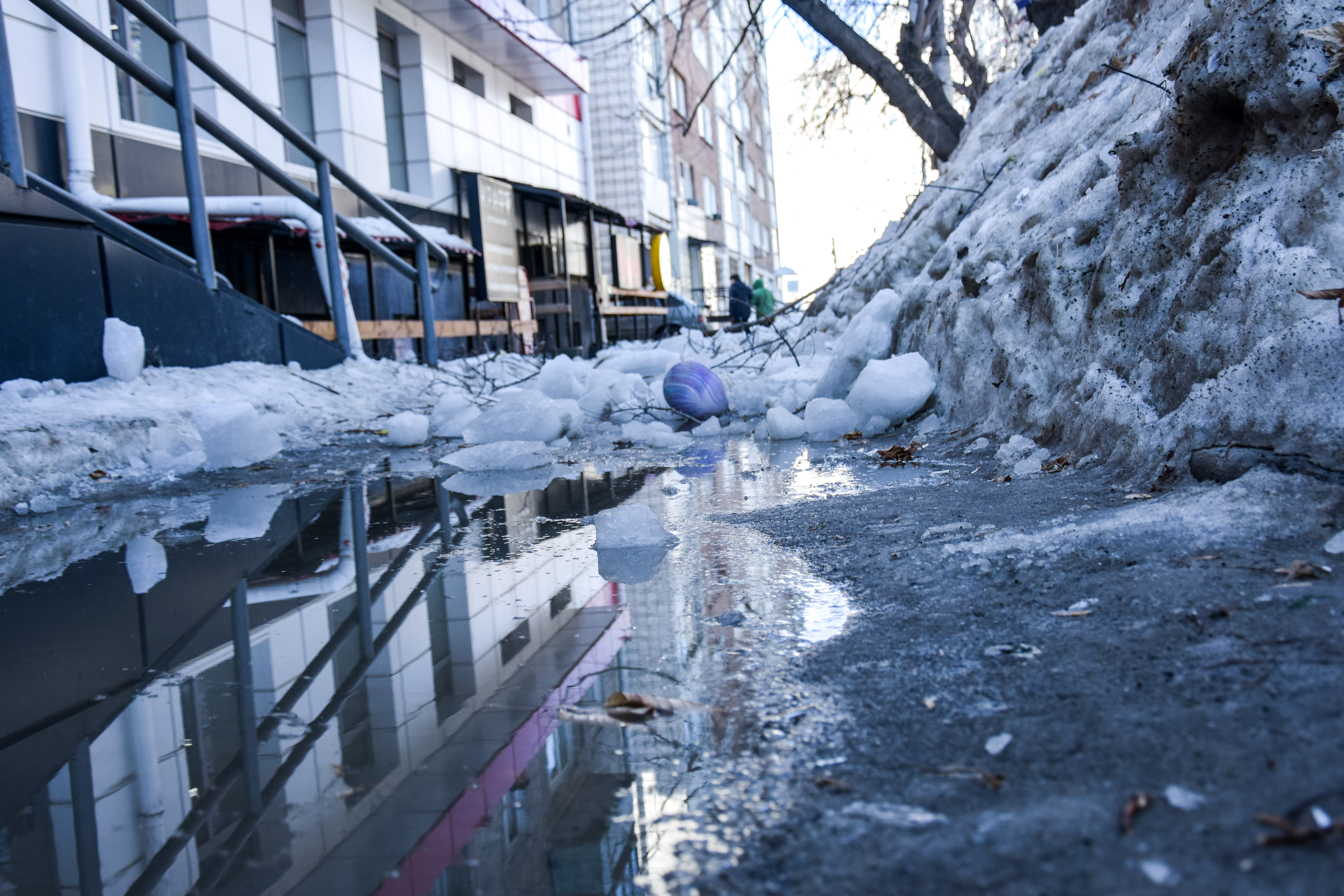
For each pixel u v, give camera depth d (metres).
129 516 3.85
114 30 8.84
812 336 8.94
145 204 8.34
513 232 16.25
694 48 32.44
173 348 6.42
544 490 4.16
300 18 12.31
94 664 2.06
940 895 0.98
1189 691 1.35
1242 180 2.93
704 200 34.28
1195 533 2.05
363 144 12.95
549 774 1.40
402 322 9.77
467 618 2.25
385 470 5.03
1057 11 10.42
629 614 2.18
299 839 1.28
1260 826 1.00
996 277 4.73
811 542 2.74
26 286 5.24
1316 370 2.23
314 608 2.42
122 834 1.33
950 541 2.47
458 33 15.58
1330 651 1.38
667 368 8.51
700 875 1.09
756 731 1.47
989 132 8.99
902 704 1.49
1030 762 1.23
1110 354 3.35
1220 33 3.04
